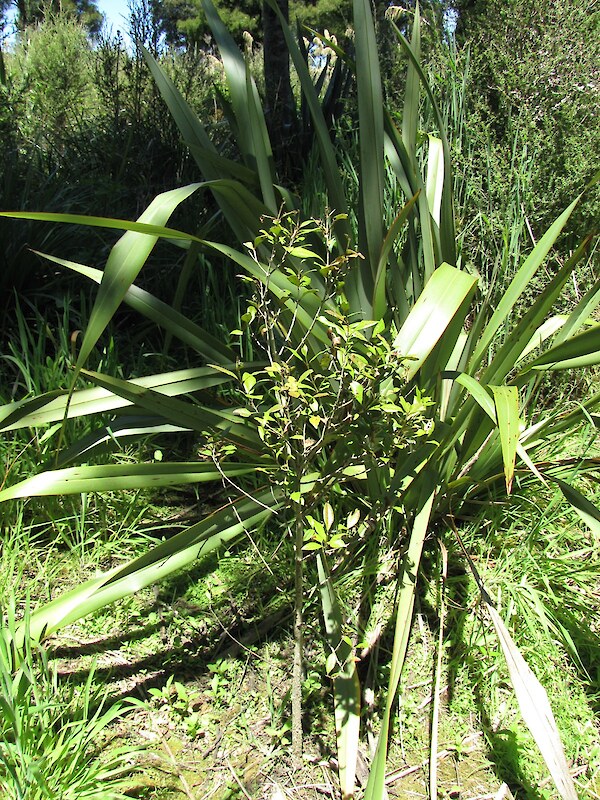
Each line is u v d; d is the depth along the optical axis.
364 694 2.02
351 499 2.43
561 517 2.53
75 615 1.87
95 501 2.46
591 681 2.10
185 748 1.89
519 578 2.29
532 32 3.65
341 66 4.64
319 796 1.80
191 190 1.87
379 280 2.20
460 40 4.03
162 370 2.95
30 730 1.64
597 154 3.48
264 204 2.39
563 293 3.25
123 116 5.17
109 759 1.82
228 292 3.58
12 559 2.22
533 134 3.51
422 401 1.75
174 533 2.53
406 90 2.50
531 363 2.19
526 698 1.64
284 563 2.35
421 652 2.16
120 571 1.94
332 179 2.43
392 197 3.32
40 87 6.62
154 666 2.10
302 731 1.95
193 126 2.40
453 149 3.47
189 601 2.29
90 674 1.85
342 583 2.27
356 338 1.89
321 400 2.05
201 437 2.84
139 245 1.71
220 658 2.12
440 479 2.37
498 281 3.22
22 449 2.54
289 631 2.20
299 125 4.62
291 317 2.30
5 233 3.34
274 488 2.27
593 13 3.72
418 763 1.90
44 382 2.77
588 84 3.62
